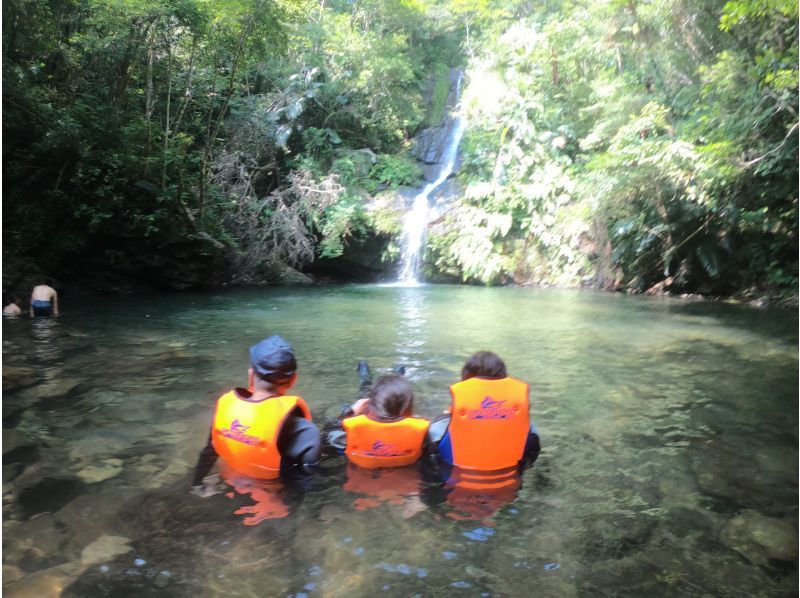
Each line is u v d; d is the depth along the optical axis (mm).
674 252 15156
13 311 9539
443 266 18500
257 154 18359
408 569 2168
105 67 14125
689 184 12812
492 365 3285
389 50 21625
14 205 12406
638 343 7508
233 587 2031
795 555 2307
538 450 3348
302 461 3020
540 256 17938
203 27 13383
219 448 3109
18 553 2232
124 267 13867
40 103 12508
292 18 14914
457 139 23328
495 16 22656
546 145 18281
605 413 4344
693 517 2629
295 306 11234
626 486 2971
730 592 2055
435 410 4344
